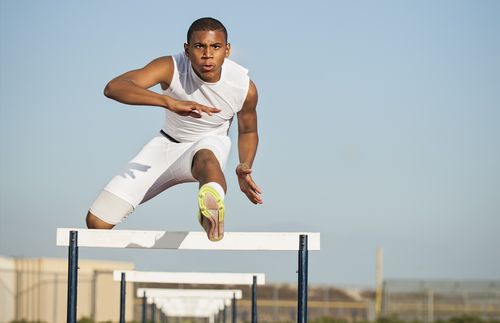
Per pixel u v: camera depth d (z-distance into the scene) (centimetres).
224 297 1173
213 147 525
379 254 4256
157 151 574
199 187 496
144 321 1138
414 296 3638
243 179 529
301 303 498
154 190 582
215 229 466
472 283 3684
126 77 499
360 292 3741
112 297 2531
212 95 543
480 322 3038
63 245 497
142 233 500
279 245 503
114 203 572
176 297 1253
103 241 497
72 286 494
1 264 2311
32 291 2458
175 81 532
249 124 581
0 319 2281
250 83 554
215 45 514
